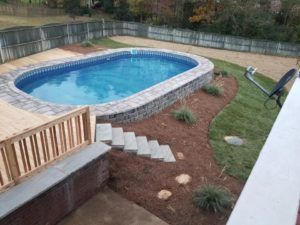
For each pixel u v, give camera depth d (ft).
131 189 20.65
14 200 14.87
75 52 57.57
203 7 85.56
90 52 58.75
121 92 44.47
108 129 25.05
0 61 46.37
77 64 51.60
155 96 33.27
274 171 5.25
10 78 39.27
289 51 70.23
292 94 9.39
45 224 16.78
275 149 5.96
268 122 37.01
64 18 104.53
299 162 5.54
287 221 4.20
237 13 82.12
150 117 32.09
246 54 71.56
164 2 89.30
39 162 17.24
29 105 29.91
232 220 4.22
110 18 104.63
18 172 16.07
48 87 44.86
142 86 47.42
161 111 34.04
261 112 40.04
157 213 18.92
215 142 29.30
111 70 54.60
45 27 55.72
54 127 17.63
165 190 20.81
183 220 18.51
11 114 27.53
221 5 83.66
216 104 38.73
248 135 32.37
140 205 19.44
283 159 5.61
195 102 37.91
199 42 76.28
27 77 43.34
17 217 14.80
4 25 85.71
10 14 106.22
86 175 18.74
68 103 39.50
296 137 6.48
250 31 81.66
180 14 89.30
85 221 17.99
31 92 42.39
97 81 48.60
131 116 29.99
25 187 15.89
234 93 44.50
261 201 4.56
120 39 77.36
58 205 17.28
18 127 25.07
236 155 27.48
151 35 80.94
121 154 23.25
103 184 20.65
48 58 51.80
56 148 18.17
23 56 51.31
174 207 19.43
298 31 78.84
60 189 17.02
